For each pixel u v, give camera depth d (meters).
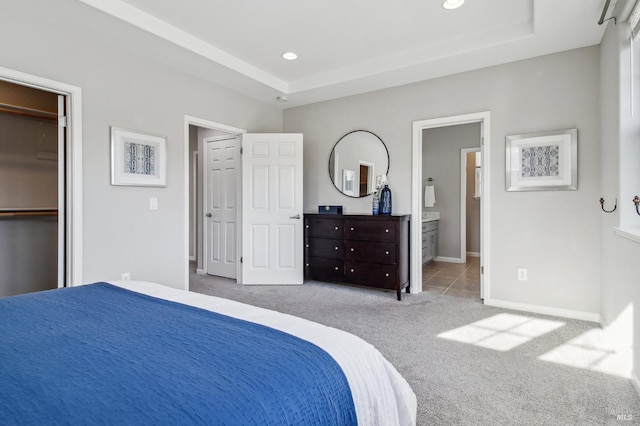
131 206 3.16
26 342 1.02
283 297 3.79
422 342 2.55
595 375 2.04
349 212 4.44
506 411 1.70
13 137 3.51
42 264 3.67
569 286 3.11
